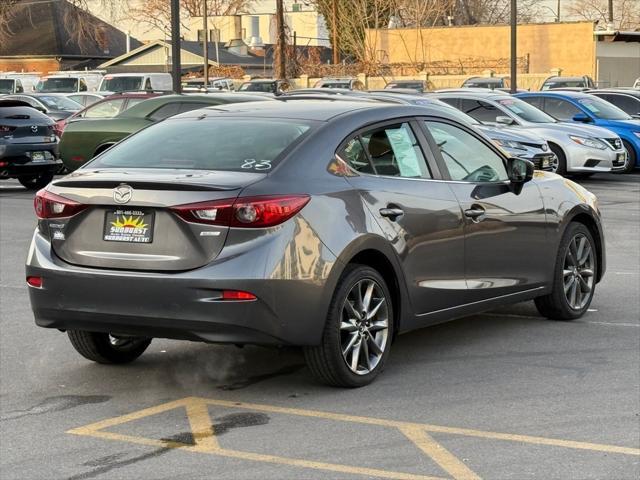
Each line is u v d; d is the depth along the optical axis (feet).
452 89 92.53
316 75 236.63
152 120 75.05
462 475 20.24
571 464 20.84
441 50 235.40
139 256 24.82
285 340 24.70
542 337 31.86
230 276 23.97
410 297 27.76
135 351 29.63
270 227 24.36
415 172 28.53
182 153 26.73
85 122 77.71
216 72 267.80
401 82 180.86
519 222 31.17
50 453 21.90
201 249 24.34
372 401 25.34
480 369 28.22
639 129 94.99
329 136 26.68
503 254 30.73
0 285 41.93
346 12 257.34
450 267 28.91
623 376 27.40
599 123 95.04
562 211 33.01
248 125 27.58
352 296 26.27
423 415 24.13
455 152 30.07
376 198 26.81
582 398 25.40
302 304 24.71
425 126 29.50
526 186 31.91
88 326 25.64
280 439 22.58
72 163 78.07
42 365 29.37
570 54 221.46
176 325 24.43
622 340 31.45
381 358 27.07
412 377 27.48
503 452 21.56
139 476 20.43
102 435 23.07
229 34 349.20
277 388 26.68
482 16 317.01
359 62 242.58
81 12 281.95
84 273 25.12
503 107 86.79
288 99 30.35
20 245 53.11
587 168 85.25
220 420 24.04
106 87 170.50
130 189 24.93
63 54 288.10
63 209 25.63
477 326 33.53
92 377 28.07
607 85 219.82
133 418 24.30
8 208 69.62
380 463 20.97
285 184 25.02
